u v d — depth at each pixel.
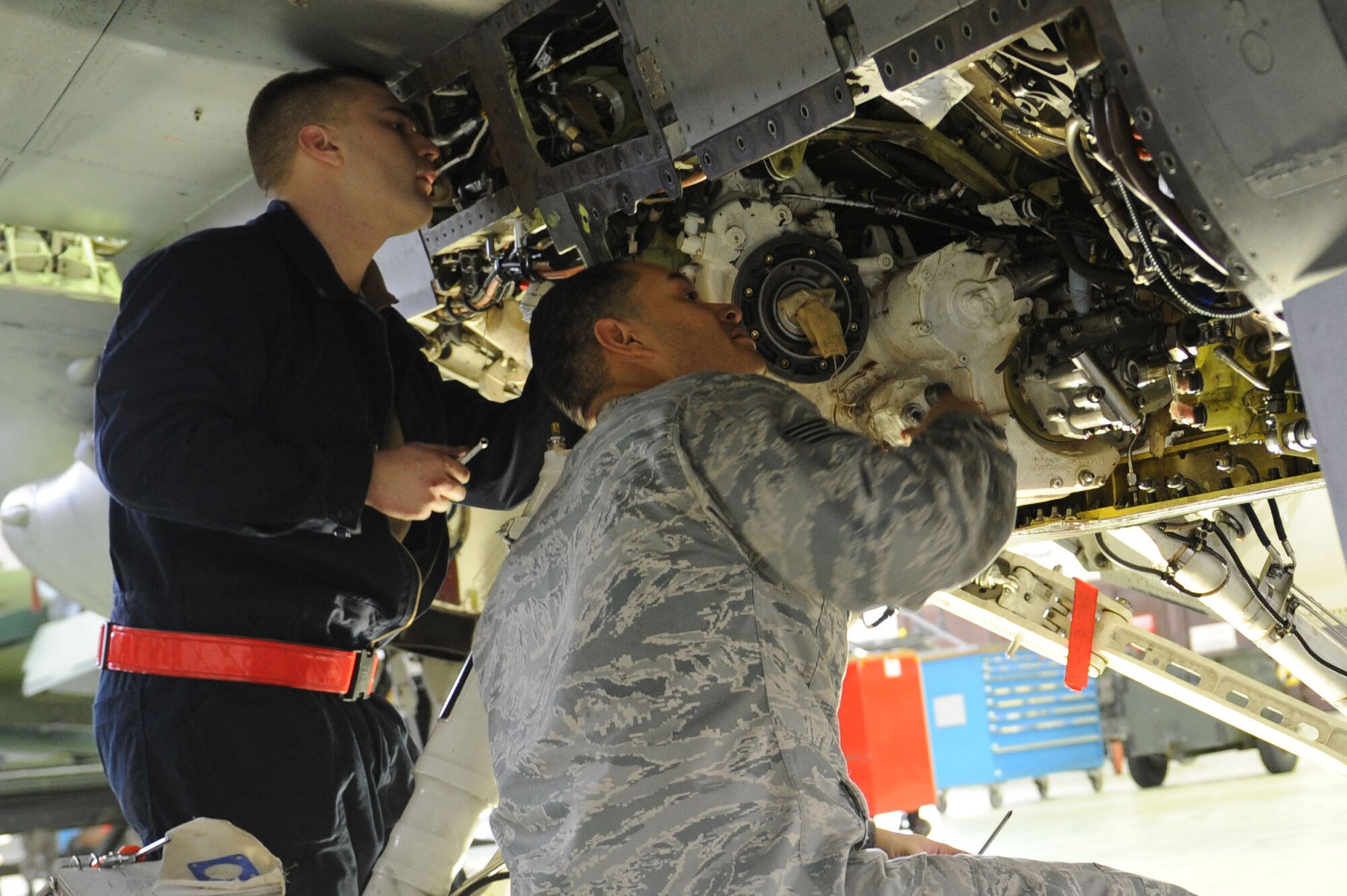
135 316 1.93
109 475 1.87
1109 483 2.47
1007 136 2.04
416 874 2.07
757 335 2.21
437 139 2.41
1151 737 7.61
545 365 1.72
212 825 1.69
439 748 2.09
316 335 2.08
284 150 2.16
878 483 1.34
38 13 2.10
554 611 1.50
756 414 1.43
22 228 3.08
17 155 2.62
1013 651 3.22
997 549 1.39
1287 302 1.41
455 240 2.52
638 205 2.24
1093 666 3.19
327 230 2.20
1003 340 2.26
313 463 1.87
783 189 2.26
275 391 2.01
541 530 1.56
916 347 2.27
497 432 2.43
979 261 2.25
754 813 1.33
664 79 1.97
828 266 2.25
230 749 1.98
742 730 1.34
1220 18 1.36
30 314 3.99
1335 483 1.35
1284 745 3.20
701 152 1.94
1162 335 2.10
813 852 1.32
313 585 2.06
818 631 1.43
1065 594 3.14
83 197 2.88
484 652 1.61
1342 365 1.35
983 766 7.52
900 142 2.16
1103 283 2.09
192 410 1.86
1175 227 1.52
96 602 4.93
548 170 2.24
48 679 6.16
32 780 5.46
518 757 1.46
